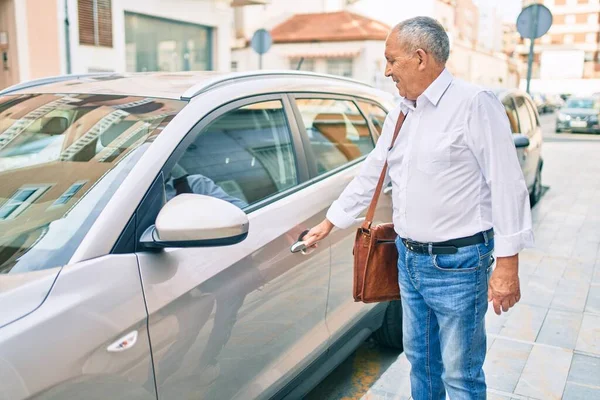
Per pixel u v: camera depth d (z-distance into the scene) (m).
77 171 2.03
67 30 10.59
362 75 29.34
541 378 3.30
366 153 3.36
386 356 3.69
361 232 2.44
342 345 2.93
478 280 2.19
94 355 1.59
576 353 3.59
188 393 1.91
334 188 2.85
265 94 2.70
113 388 1.64
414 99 2.16
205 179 2.30
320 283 2.66
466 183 2.12
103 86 2.57
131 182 1.90
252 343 2.21
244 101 2.54
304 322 2.56
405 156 2.18
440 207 2.13
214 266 2.04
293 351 2.48
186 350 1.89
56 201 1.92
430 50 2.05
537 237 6.21
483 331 2.29
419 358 2.47
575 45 72.19
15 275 1.67
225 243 1.82
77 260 1.70
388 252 2.45
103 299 1.66
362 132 3.41
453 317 2.22
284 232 2.43
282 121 2.76
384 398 3.18
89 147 2.13
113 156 2.04
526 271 5.12
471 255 2.16
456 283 2.18
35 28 10.05
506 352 3.60
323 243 2.67
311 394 3.26
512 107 7.04
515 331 3.90
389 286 2.48
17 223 1.88
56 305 1.56
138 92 2.43
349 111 3.34
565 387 3.21
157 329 1.78
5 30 9.89
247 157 2.51
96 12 11.27
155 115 2.21
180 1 13.47
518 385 3.22
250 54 28.11
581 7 71.06
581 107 21.17
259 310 2.24
